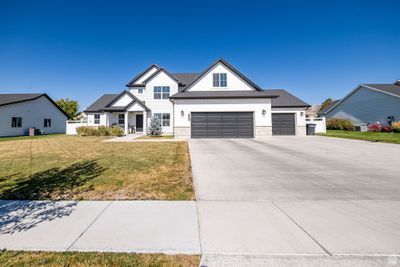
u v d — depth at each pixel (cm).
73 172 677
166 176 636
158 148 1215
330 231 330
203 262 262
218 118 1814
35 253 278
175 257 271
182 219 371
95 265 256
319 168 740
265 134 1798
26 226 347
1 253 277
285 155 988
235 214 390
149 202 447
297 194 492
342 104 3173
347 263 260
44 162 832
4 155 1006
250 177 630
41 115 3066
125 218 376
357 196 478
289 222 359
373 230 333
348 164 799
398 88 2564
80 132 2270
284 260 265
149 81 2453
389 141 1430
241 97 1791
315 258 268
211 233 325
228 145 1339
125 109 2342
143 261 263
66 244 298
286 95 2394
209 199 463
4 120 2495
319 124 2377
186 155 984
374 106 2623
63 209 412
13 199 462
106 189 522
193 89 1947
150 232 329
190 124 1812
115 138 1912
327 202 445
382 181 588
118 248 289
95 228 342
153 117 2255
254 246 292
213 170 709
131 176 633
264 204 436
